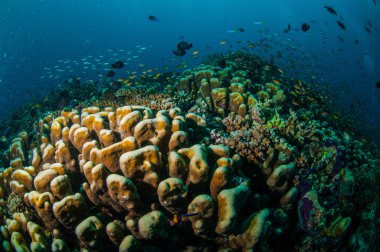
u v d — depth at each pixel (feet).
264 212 2.94
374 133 11.74
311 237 3.59
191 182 3.00
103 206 3.31
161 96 6.23
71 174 3.65
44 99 10.03
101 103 6.75
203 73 6.57
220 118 5.23
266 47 11.22
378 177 4.95
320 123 6.38
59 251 2.85
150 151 2.91
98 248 2.85
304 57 13.33
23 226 3.36
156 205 3.10
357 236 4.11
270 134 4.11
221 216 2.76
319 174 3.99
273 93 6.69
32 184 3.80
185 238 3.12
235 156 3.51
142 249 2.91
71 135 3.86
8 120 10.83
